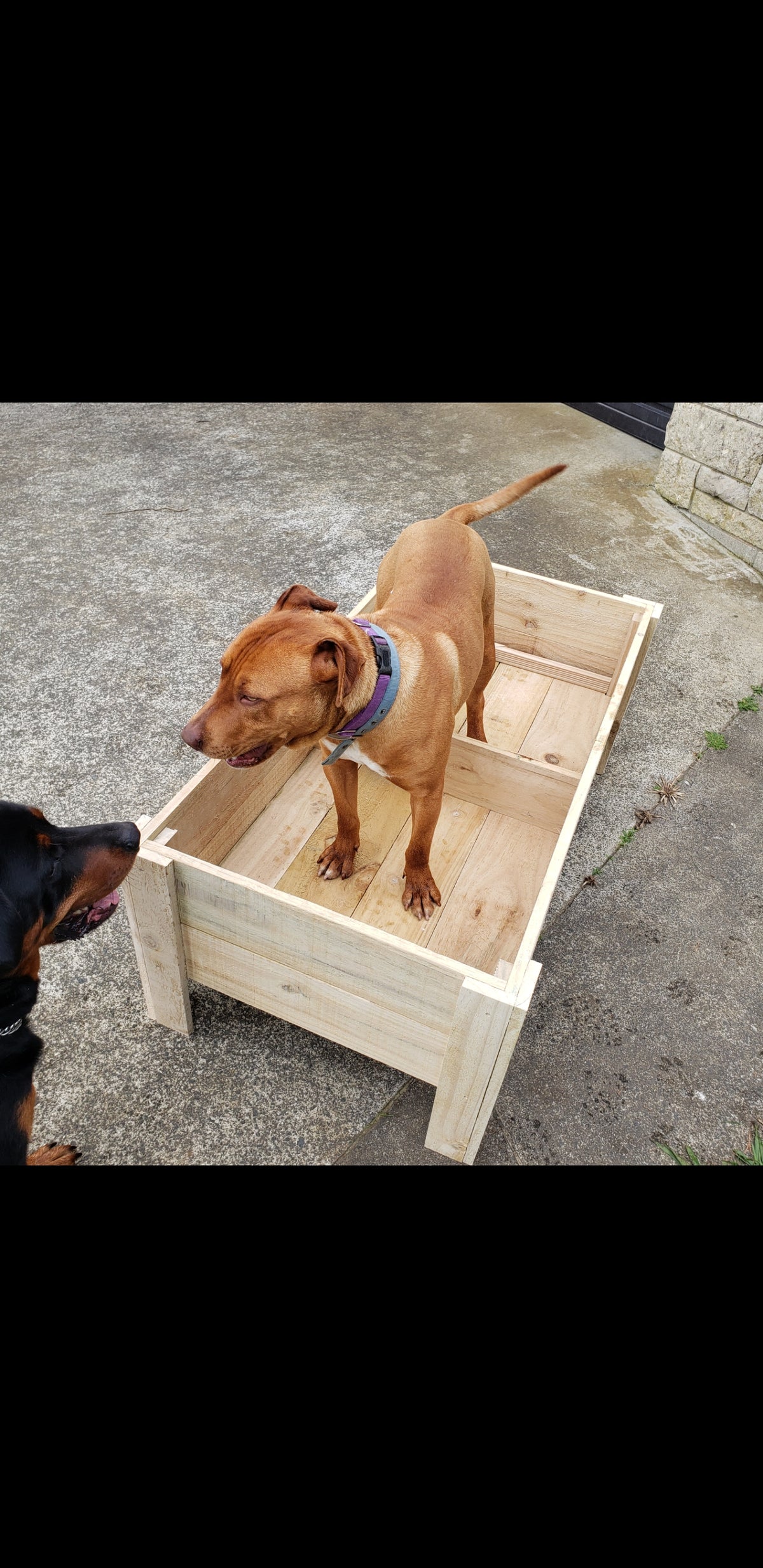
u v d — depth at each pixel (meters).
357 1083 2.59
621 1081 2.66
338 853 2.93
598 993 2.88
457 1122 2.28
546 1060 2.70
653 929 3.09
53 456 5.87
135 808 3.33
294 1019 2.43
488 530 5.24
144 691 3.89
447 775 3.20
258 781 3.03
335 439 6.28
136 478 5.64
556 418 6.73
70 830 2.09
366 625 2.33
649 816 3.50
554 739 3.68
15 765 3.47
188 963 2.49
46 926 1.99
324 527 5.18
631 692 3.92
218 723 2.12
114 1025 2.69
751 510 4.94
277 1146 2.44
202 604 4.47
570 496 5.65
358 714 2.24
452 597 2.70
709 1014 2.85
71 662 4.04
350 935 2.01
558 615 3.78
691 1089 2.66
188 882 2.19
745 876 3.31
